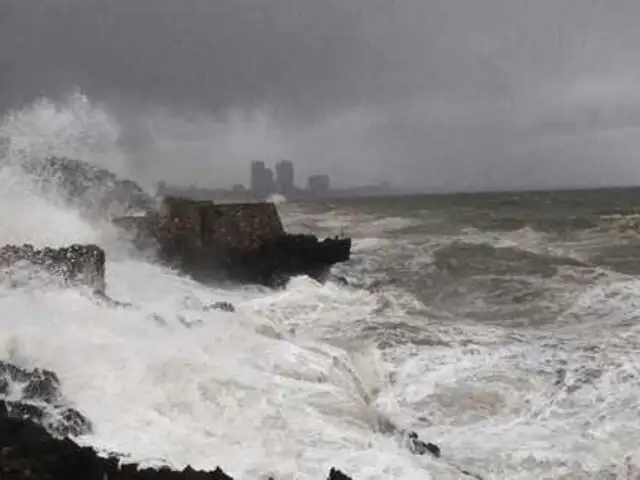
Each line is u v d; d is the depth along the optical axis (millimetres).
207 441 5688
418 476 5395
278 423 6203
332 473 4941
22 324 7477
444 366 8859
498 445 6480
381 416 6883
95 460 4734
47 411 5496
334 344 9805
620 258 20141
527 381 8203
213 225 16344
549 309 12914
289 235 17312
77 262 9922
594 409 7324
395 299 13742
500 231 29969
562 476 5816
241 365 7566
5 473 4430
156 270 14688
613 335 10484
